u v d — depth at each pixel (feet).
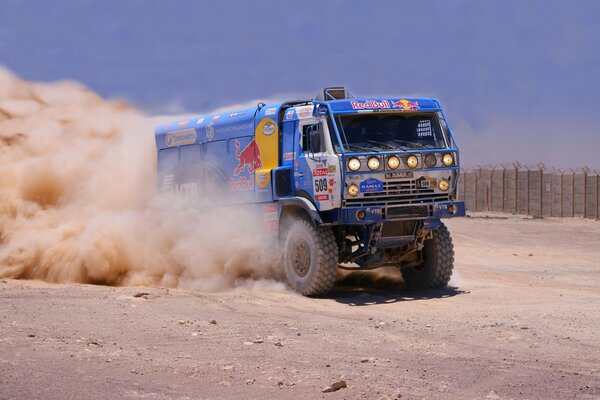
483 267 111.75
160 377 45.44
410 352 52.70
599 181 223.71
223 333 59.00
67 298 73.97
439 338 57.36
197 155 95.25
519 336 57.36
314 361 49.98
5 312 65.92
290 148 83.20
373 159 77.56
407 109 80.33
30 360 48.55
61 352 51.13
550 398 40.93
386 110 79.46
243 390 42.83
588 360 49.98
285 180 82.99
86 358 49.70
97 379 44.47
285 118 84.07
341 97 82.02
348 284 92.12
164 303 72.43
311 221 80.43
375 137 79.51
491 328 60.54
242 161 88.84
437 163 80.07
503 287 86.53
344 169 76.74
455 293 81.92
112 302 71.72
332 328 61.46
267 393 42.19
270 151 85.35
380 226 78.84
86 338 56.08
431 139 81.46
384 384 43.91
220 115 93.09
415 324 62.95
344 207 77.15
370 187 77.77
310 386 43.57
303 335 58.65
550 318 65.36
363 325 62.80
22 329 58.34
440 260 83.41
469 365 48.49
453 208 80.18
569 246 148.36
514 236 170.50
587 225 200.44
